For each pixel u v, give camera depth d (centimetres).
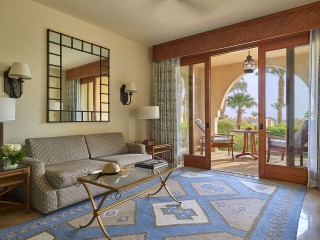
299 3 305
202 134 437
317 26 300
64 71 332
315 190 302
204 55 425
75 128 349
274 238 186
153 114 418
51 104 316
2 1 269
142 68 472
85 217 225
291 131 341
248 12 330
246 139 586
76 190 248
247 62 508
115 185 185
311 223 211
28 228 203
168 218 221
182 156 455
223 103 711
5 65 271
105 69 394
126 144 397
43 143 288
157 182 339
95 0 295
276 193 290
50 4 305
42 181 234
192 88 445
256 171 414
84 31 361
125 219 220
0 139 259
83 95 358
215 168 439
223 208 244
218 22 365
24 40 289
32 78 296
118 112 420
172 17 346
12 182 225
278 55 348
